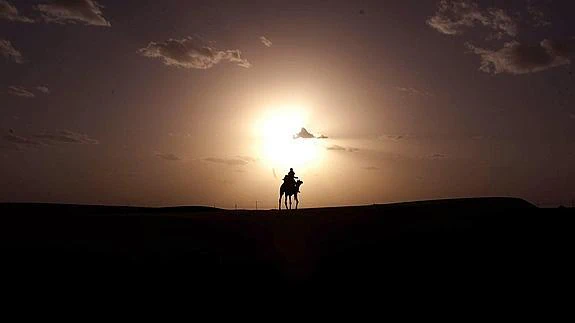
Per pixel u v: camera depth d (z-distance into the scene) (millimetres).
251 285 21172
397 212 33312
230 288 20828
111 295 19625
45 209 41562
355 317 18609
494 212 32062
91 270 21688
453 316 18359
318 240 26938
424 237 26297
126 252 24031
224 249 25297
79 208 44312
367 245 25484
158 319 18078
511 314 18312
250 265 23109
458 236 26281
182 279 21312
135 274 21516
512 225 28047
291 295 20391
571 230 26609
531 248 24281
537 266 22250
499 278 21266
